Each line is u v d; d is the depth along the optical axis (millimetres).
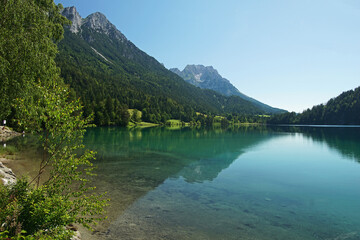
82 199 7328
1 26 12578
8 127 46500
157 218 11328
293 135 77750
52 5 24594
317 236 10188
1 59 11930
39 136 7215
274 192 16906
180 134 77000
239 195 15867
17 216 6211
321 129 119750
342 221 11883
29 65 13883
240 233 10164
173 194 15391
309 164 28406
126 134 68125
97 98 127500
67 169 7293
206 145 46438
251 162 29109
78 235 8766
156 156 30953
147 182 18078
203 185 18062
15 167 17984
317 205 14312
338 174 23203
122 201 13500
